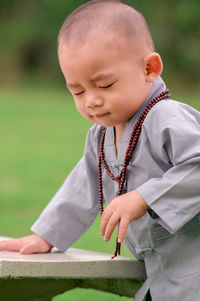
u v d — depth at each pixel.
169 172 2.09
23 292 2.42
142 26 2.24
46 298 2.50
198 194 2.07
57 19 22.97
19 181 6.67
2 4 24.20
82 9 2.25
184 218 2.06
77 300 3.28
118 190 2.28
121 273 2.31
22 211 5.22
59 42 2.23
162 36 21.47
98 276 2.24
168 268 2.22
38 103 16.78
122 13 2.21
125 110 2.19
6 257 2.23
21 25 23.62
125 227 2.07
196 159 2.04
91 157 2.50
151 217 2.13
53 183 6.54
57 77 22.86
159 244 2.23
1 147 9.56
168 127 2.11
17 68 23.55
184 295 2.17
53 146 9.57
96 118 2.21
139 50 2.20
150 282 2.28
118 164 2.30
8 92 20.55
